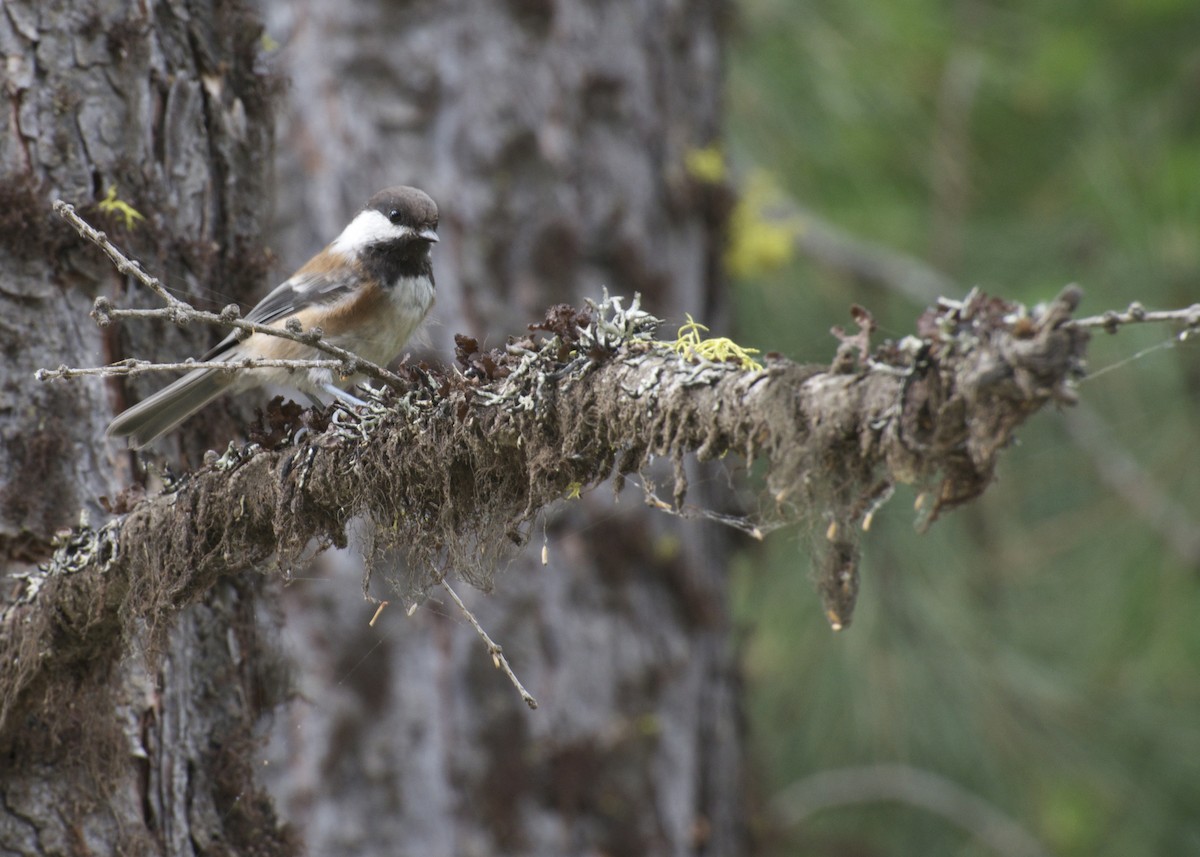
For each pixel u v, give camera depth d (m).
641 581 10.61
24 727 6.12
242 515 5.45
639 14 11.12
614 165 10.88
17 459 6.24
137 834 6.18
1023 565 11.84
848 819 11.94
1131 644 11.56
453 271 10.53
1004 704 11.39
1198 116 12.91
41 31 6.39
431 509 5.12
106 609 5.82
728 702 11.11
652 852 10.35
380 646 10.49
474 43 10.81
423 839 10.25
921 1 13.16
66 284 6.37
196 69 6.85
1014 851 11.17
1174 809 11.38
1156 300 12.05
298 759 10.38
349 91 10.82
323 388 7.69
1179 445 11.79
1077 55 12.86
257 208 7.23
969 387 3.47
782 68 12.67
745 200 12.35
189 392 6.70
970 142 13.31
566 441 4.61
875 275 12.70
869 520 3.95
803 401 3.94
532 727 10.34
